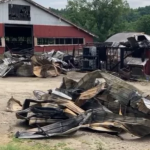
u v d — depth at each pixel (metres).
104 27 74.06
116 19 73.62
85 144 7.95
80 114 9.22
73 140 8.25
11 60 25.28
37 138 8.33
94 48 27.09
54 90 10.87
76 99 10.49
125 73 22.59
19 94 15.84
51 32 38.97
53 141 8.13
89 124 9.26
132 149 7.76
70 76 24.73
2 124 9.78
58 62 26.75
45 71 24.00
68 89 11.72
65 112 9.47
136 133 8.88
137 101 10.02
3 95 15.41
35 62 24.14
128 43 24.80
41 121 9.23
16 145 7.63
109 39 39.31
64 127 8.73
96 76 11.20
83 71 27.44
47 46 38.69
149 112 9.70
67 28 40.53
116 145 8.01
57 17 39.25
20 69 24.14
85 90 11.39
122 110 10.16
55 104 9.92
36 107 9.63
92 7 74.06
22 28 41.72
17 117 9.59
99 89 10.44
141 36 32.62
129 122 9.07
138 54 24.08
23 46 40.69
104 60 26.64
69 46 40.94
